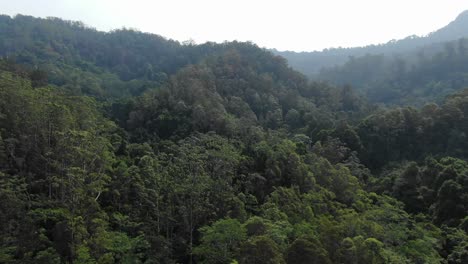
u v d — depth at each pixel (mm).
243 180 50688
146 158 46562
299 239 32219
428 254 39406
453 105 78062
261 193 50438
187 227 41281
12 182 35312
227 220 36781
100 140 42000
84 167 37188
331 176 56094
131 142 66688
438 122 77062
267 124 92625
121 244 35000
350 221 40375
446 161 59562
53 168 40031
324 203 47375
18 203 33562
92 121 49656
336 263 34188
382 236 40406
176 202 42594
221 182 44469
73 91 80312
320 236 36500
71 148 36906
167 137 70500
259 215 44656
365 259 34719
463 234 43531
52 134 41688
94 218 35469
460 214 48875
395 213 45625
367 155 76750
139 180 43219
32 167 40562
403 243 40625
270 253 30219
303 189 52594
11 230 32906
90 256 31844
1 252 30516
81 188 34875
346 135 78125
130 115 74688
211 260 35719
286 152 57281
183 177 42938
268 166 53656
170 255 38969
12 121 41875
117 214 39500
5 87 43438
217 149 52594
